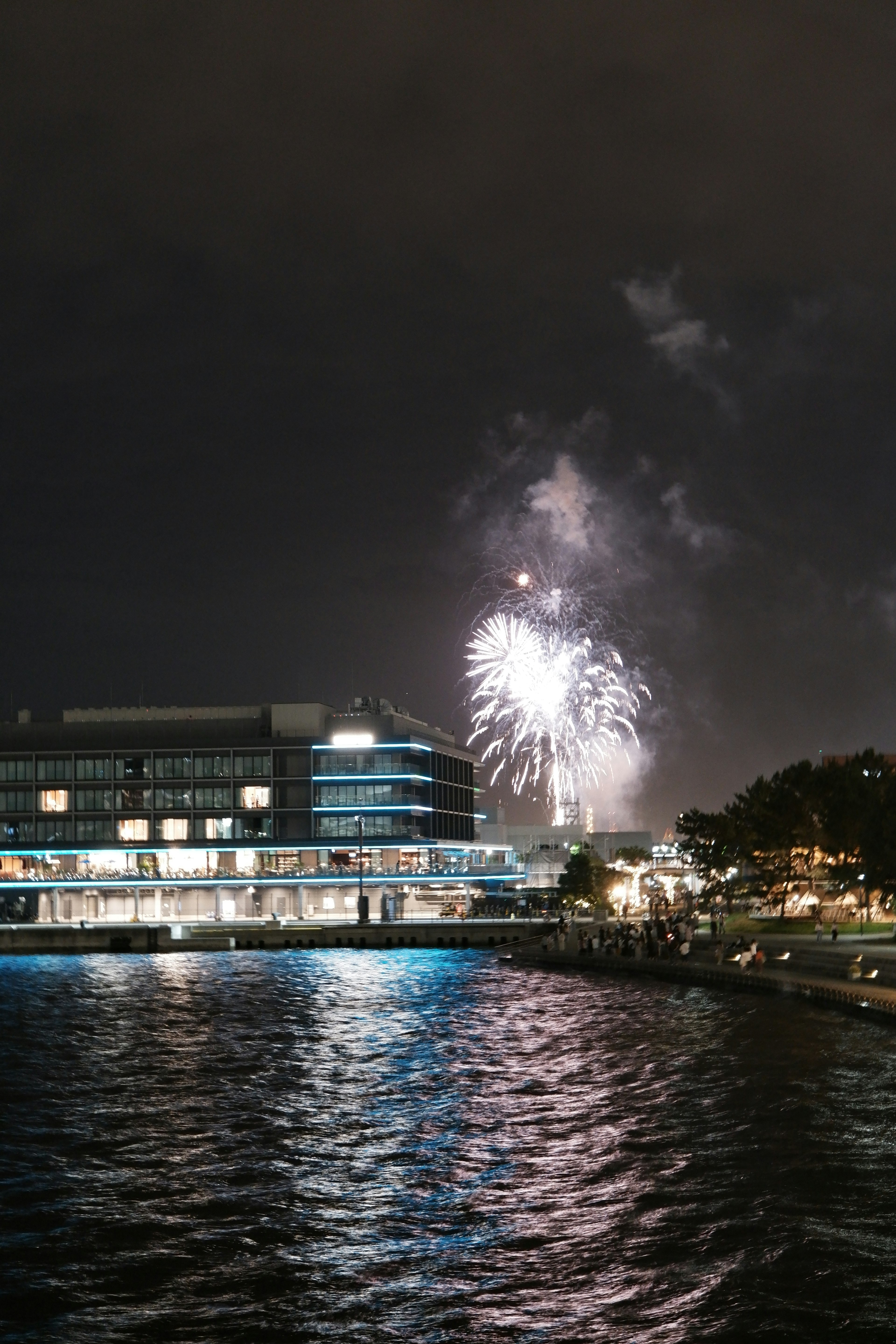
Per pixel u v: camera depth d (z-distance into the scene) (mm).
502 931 178000
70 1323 36938
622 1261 40625
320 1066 77062
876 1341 34938
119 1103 66375
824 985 98500
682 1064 73500
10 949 179125
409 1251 42000
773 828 161625
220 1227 44625
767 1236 42312
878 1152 52312
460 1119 60781
